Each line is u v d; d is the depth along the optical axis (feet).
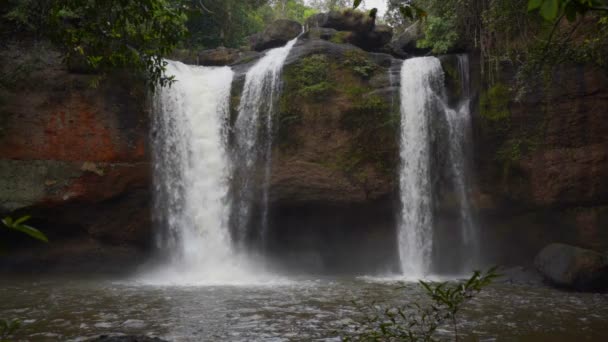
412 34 73.41
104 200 53.57
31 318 30.35
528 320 30.81
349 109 57.21
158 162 55.62
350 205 57.00
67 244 54.60
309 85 57.72
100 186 53.11
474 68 60.34
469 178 58.65
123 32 26.40
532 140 56.03
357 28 70.23
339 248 61.00
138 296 38.75
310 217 58.39
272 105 57.62
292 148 56.80
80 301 36.42
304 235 59.98
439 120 59.72
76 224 53.98
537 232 57.31
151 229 56.13
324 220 58.80
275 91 57.82
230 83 59.41
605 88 52.85
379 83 58.80
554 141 55.16
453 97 60.49
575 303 37.40
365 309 33.09
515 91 55.93
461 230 59.47
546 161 55.52
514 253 58.49
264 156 57.21
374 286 45.21
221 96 58.85
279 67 58.29
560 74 54.19
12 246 53.98
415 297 38.50
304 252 60.64
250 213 57.41
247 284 46.47
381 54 62.23
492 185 57.98
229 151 58.08
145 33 27.02
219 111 58.54
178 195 56.39
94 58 26.99
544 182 55.62
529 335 26.84
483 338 25.93
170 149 56.29
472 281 13.29
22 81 51.80
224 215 57.26
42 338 25.40
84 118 52.95
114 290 42.09
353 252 61.21
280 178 56.24
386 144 57.77
